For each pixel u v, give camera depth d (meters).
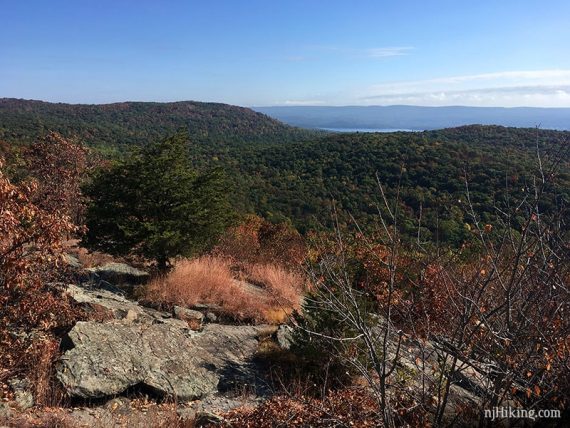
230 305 8.79
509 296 2.66
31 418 4.32
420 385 3.62
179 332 7.02
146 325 6.86
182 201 9.61
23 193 4.83
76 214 13.85
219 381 5.92
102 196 9.60
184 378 5.67
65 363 5.24
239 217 11.29
